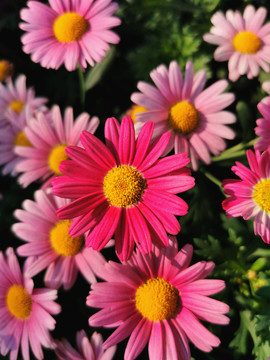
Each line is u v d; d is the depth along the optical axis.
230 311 0.30
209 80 0.33
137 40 0.35
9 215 0.34
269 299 0.29
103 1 0.31
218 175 0.32
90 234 0.26
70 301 0.32
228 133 0.29
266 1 0.34
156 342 0.27
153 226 0.26
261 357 0.29
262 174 0.28
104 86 0.34
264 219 0.28
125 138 0.26
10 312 0.30
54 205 0.29
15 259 0.30
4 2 0.37
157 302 0.27
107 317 0.27
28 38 0.32
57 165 0.31
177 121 0.29
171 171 0.26
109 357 0.29
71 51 0.31
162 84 0.29
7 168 0.34
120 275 0.27
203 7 0.34
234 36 0.31
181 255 0.27
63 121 0.31
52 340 0.30
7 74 0.36
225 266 0.29
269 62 0.31
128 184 0.26
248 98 0.33
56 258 0.29
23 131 0.33
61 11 0.32
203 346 0.27
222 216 0.31
